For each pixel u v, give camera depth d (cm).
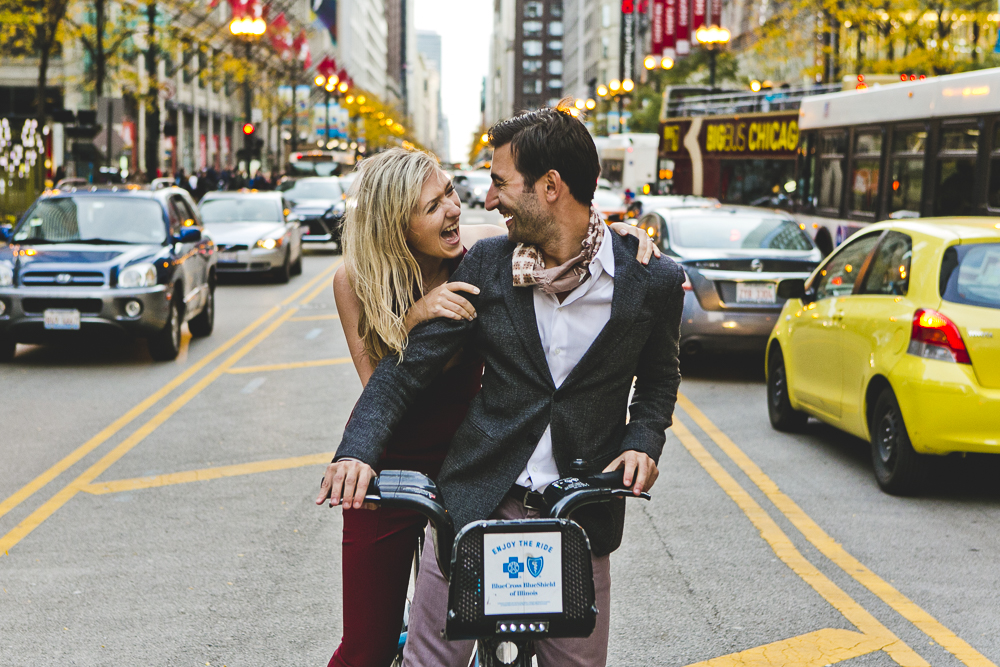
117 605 498
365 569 295
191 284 1341
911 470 677
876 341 710
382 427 268
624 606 497
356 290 286
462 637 234
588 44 11550
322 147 6350
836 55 2873
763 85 3142
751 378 1180
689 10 4344
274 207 2297
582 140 262
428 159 289
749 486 716
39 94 2823
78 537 601
